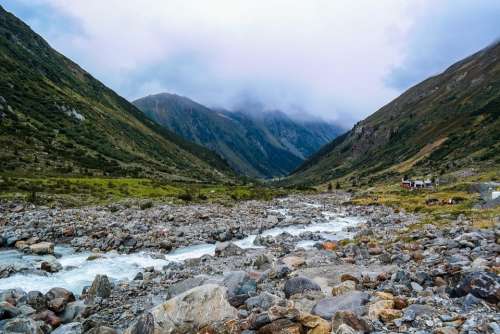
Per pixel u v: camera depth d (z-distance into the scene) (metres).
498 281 15.41
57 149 148.12
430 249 30.08
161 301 22.64
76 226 51.66
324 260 31.27
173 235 50.09
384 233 46.31
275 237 51.94
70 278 30.23
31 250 39.31
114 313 21.00
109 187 95.94
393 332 13.20
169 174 192.12
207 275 26.28
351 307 16.09
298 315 14.57
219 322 16.09
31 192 74.50
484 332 12.06
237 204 100.19
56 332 18.55
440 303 15.50
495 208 56.88
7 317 19.75
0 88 170.75
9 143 129.00
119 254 40.44
